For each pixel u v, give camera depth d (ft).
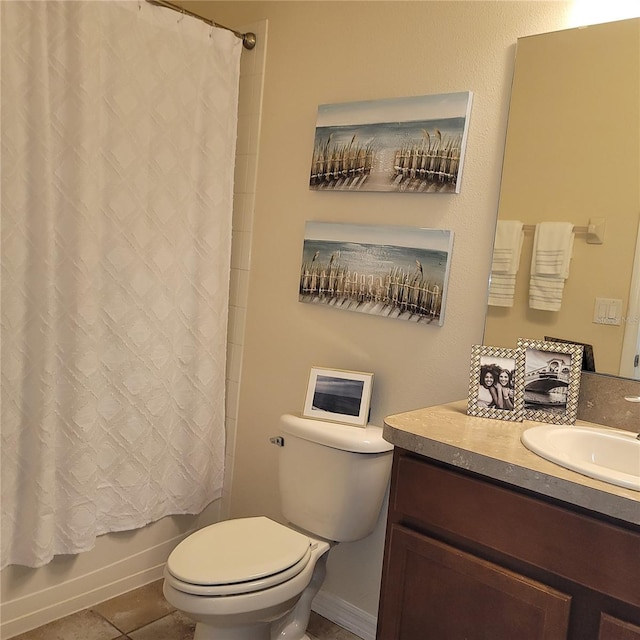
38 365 6.18
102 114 6.48
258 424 8.16
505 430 5.07
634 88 5.31
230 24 8.30
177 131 7.15
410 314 6.66
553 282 5.73
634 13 5.30
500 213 6.00
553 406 5.42
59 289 6.31
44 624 6.89
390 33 6.80
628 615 3.87
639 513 3.70
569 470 4.15
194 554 5.72
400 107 6.65
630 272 5.37
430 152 6.46
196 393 7.75
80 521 6.69
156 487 7.54
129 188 6.77
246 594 5.43
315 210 7.49
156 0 6.82
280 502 7.76
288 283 7.77
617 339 5.44
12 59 5.75
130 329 6.97
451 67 6.36
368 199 7.03
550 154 5.73
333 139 7.18
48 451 6.31
